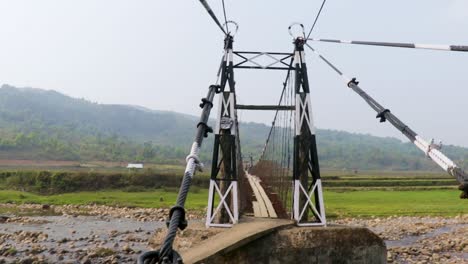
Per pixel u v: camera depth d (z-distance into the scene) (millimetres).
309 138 19594
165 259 5457
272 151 32875
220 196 19578
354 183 97125
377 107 13484
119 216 45781
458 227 39906
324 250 16750
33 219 41594
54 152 157000
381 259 17609
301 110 19875
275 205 26219
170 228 6457
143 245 26609
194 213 47938
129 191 74625
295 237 16625
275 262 16250
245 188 29844
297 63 20281
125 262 21297
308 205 19344
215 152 19906
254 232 16094
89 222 40500
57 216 44875
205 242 17281
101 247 25062
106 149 176875
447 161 7980
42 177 73688
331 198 68500
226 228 18906
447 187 92062
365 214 49656
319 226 18203
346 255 16969
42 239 28578
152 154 172250
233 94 20328
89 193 70375
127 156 169375
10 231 32969
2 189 69688
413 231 36344
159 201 61594
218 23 19672
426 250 26047
